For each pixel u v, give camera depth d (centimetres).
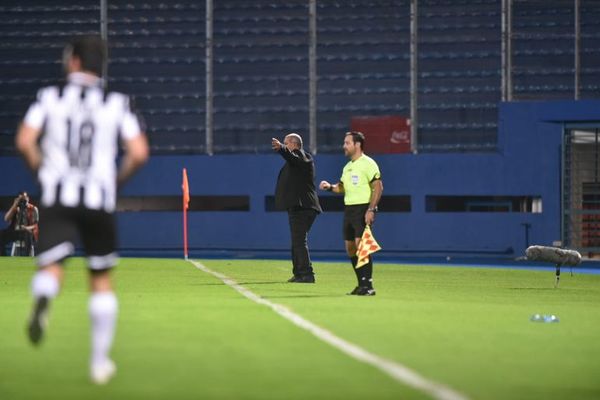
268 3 13338
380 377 2311
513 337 3166
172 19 13375
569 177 11419
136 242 12631
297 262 6081
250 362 2533
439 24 13138
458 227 12269
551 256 6262
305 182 6062
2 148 13438
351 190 4950
